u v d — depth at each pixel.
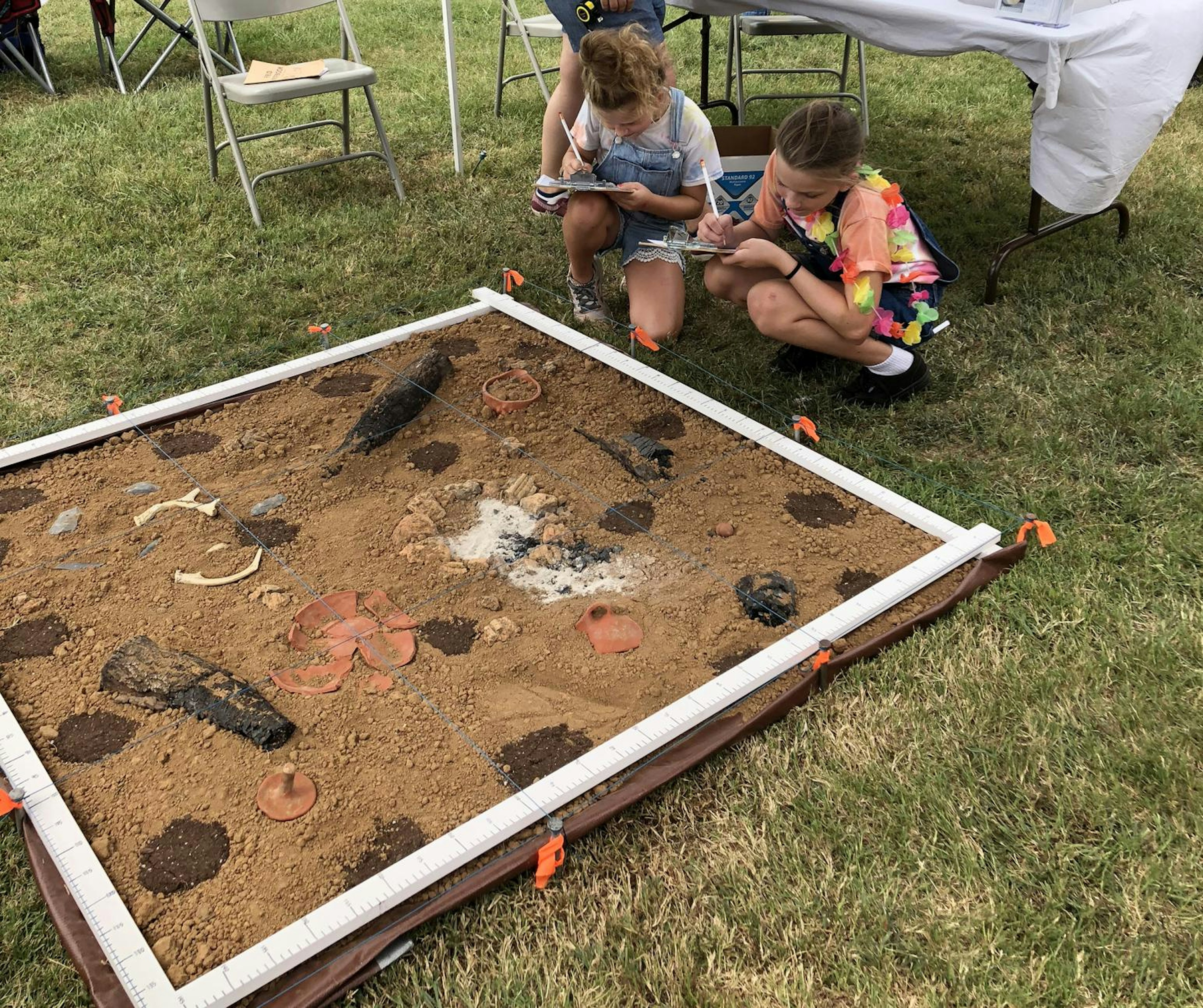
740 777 1.94
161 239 4.20
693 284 3.88
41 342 3.48
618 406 3.06
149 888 1.72
